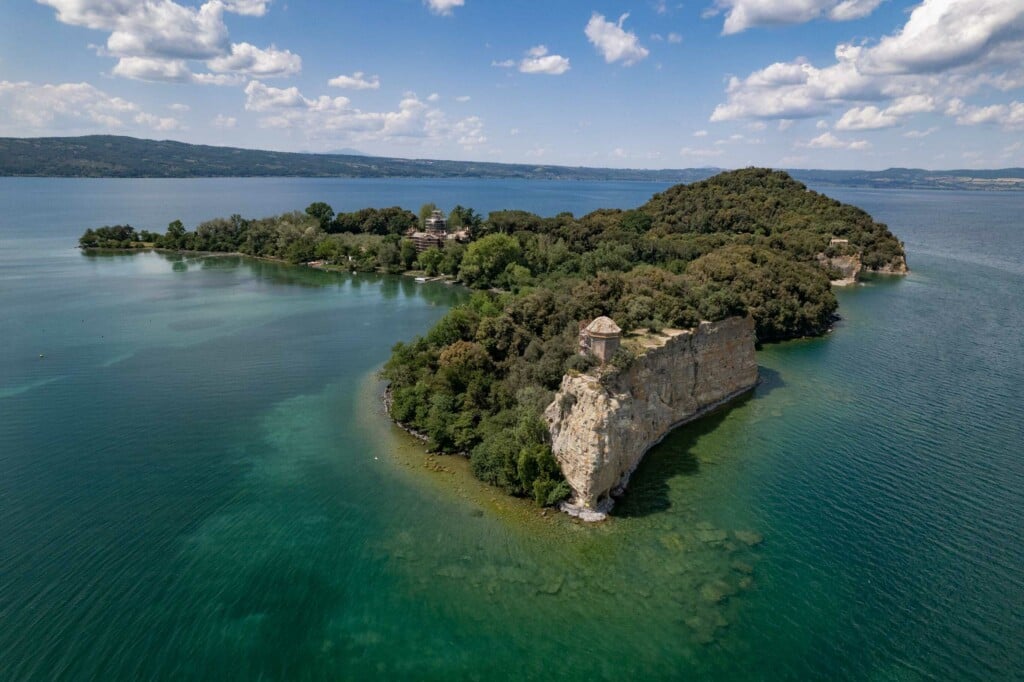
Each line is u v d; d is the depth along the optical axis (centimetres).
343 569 5281
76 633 4544
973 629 4584
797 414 8406
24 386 9312
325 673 4247
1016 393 9044
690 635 4572
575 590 5025
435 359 8719
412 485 6600
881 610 4778
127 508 6138
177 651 4409
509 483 6425
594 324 6850
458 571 5256
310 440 7650
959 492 6406
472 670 4278
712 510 6116
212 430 7906
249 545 5588
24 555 5369
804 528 5812
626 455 6656
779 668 4275
